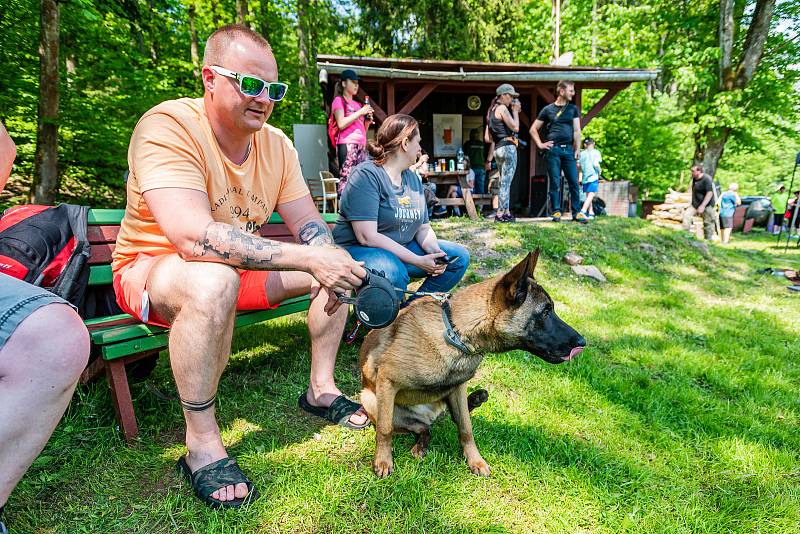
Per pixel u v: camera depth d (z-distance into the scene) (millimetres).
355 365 3305
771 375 3646
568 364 3521
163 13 10555
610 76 9711
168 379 2834
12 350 1184
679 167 19312
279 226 3719
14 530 1640
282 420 2518
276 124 15125
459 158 10047
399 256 3088
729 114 13695
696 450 2559
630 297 5613
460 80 9250
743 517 2037
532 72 9305
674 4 16141
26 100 7070
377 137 3186
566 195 10133
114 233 2711
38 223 2320
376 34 18141
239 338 3607
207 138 2043
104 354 2023
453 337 2090
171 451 2168
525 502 1993
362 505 1900
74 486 1904
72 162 7836
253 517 1772
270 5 15555
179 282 1808
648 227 8172
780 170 30578
